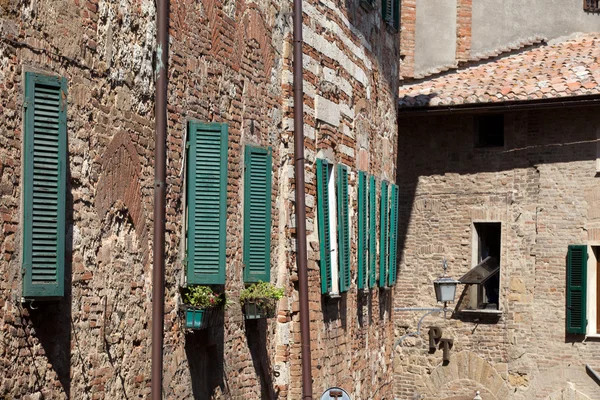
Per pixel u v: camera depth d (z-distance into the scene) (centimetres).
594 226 2647
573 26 2980
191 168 1293
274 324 1580
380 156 2203
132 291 1178
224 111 1409
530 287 2698
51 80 1000
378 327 2186
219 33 1394
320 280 1723
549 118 2706
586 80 2656
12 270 968
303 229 1591
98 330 1110
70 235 1061
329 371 1775
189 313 1279
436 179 2814
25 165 975
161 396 1199
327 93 1797
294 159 1605
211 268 1296
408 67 2908
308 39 1703
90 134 1095
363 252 2005
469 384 2748
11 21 969
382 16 2233
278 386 1584
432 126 2828
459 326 2767
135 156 1183
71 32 1060
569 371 2645
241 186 1460
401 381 2823
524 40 2961
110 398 1130
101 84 1116
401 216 2844
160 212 1206
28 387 993
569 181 2678
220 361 1393
